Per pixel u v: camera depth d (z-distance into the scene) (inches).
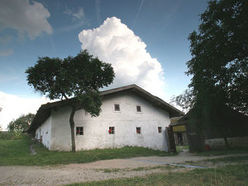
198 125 616.1
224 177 181.5
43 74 466.0
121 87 653.3
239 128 640.4
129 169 267.7
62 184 182.9
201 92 486.9
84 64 494.9
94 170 266.1
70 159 391.2
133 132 683.4
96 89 542.0
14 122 1801.2
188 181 172.7
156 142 730.8
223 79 479.2
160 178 189.3
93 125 603.5
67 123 569.3
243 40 431.2
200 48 495.5
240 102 478.6
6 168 298.0
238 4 420.5
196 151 619.2
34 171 264.7
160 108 798.5
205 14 471.8
